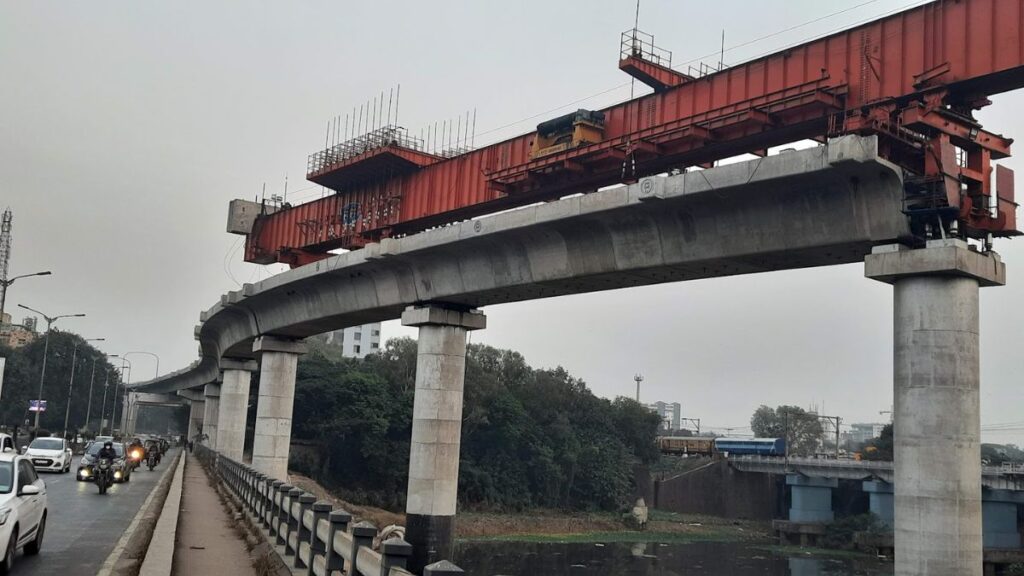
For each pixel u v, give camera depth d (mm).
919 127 23219
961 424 20469
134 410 169625
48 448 45625
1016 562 81938
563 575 69125
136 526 22266
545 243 31094
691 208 25859
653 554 85750
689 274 28500
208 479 41219
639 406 126750
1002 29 23000
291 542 14820
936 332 20922
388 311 41656
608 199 27047
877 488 101875
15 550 15188
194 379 116938
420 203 46031
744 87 30609
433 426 35938
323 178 51594
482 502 99125
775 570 79250
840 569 80938
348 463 93625
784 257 24984
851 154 20906
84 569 15430
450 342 36812
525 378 117312
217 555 16641
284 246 57969
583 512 107812
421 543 34656
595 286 31906
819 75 27984
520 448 104812
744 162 23391
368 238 49000
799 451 177625
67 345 143000
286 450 52188
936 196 21172
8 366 124688
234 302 52375
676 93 33281
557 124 36844
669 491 121500
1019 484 84812
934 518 20078
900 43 25547
